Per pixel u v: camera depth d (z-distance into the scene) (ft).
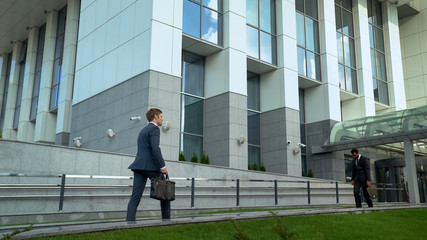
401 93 101.81
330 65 84.84
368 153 86.94
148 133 21.34
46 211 34.86
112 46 64.28
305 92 86.48
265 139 76.23
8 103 106.63
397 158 77.36
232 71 66.44
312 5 87.30
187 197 45.32
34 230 18.51
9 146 36.96
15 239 16.07
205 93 69.46
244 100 66.90
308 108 85.51
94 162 41.65
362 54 93.61
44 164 38.50
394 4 107.55
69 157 40.14
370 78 93.81
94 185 37.04
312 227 21.91
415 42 112.37
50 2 89.92
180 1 61.26
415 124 64.69
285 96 74.28
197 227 19.98
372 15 103.65
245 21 70.28
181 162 48.11
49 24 92.73
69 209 36.14
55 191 37.45
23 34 105.70
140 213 38.04
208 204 46.93
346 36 93.61
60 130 79.71
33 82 98.99
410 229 23.47
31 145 38.11
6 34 105.70
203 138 67.77
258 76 79.51
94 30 69.62
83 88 69.05
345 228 22.45
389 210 32.91
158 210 39.47
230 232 19.19
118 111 59.98
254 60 72.64
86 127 66.28
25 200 34.09
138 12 60.34
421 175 72.90
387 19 104.99
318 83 83.51
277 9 78.95
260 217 23.88
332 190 65.92
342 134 76.28
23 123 96.37
